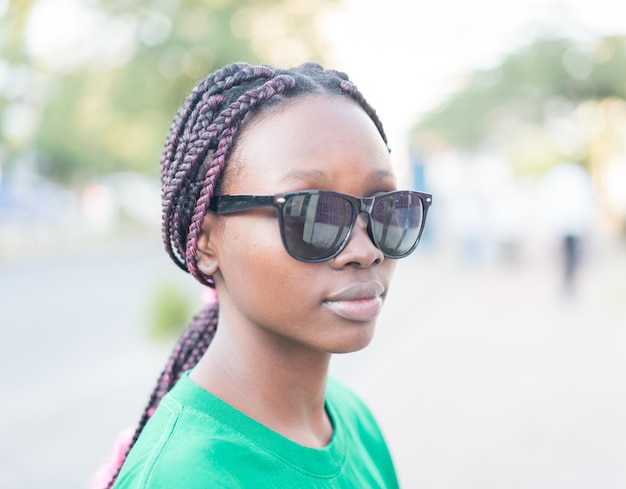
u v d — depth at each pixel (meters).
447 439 5.12
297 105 1.10
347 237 1.06
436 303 11.80
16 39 13.10
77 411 5.95
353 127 1.10
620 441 4.99
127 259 19.55
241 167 1.09
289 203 1.04
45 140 22.42
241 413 1.10
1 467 4.72
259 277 1.07
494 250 18.67
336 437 1.25
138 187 29.78
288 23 12.34
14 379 7.04
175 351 1.40
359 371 7.08
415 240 1.18
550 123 25.23
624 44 22.25
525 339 8.59
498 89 24.42
